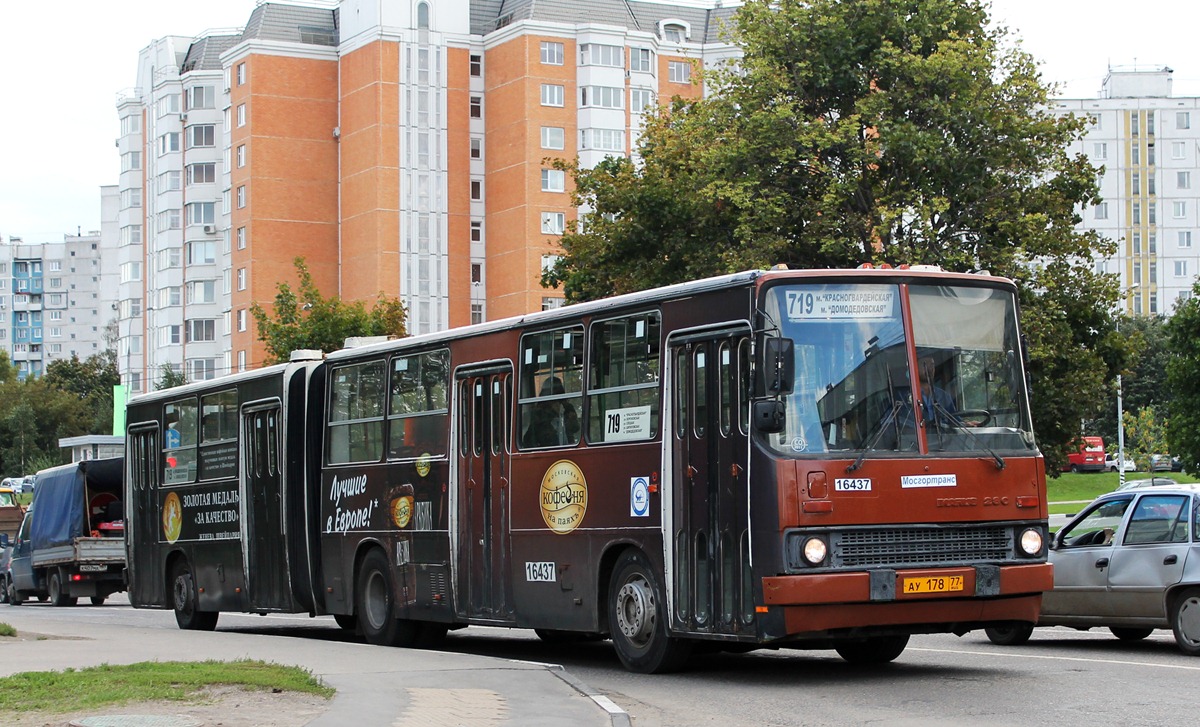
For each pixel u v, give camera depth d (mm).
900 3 33000
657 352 14820
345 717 10555
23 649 16359
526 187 86562
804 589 12898
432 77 88375
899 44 33594
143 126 106688
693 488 14172
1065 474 94438
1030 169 33969
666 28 93812
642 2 94438
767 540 13117
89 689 11688
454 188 88688
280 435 21797
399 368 19531
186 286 98375
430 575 18484
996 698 12609
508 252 87500
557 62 87875
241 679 12227
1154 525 17062
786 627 12961
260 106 89562
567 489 16062
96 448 53781
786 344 13109
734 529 13562
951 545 13523
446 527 18188
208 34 100188
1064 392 32875
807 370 13445
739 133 33406
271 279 89312
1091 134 143500
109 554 39156
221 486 23547
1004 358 14250
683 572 14266
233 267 91875
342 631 24266
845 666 15648
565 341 16344
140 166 109750
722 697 13117
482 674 13547
